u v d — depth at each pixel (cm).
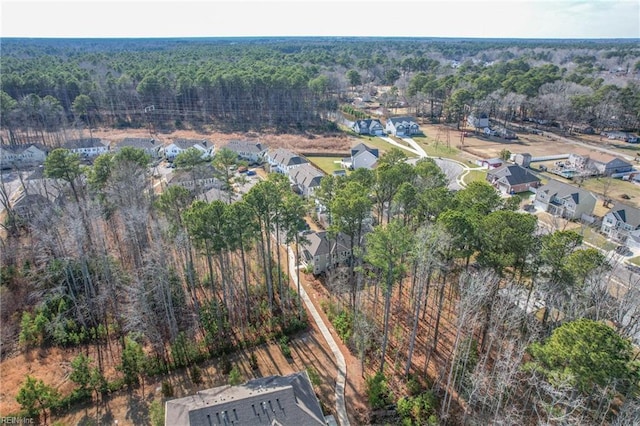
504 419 2875
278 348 3906
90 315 4056
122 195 5209
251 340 3962
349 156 10150
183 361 3684
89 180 5578
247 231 3725
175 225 4434
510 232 3183
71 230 4325
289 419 2733
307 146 10688
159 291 4003
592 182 8638
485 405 3188
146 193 6228
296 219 3953
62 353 3812
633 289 3641
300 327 4144
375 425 3122
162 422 2945
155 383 3494
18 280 4494
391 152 6178
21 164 8606
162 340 3928
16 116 10106
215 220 3616
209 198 6406
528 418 3053
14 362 3716
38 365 3681
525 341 3278
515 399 3212
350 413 3206
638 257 5662
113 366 3656
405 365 3672
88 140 9650
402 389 3419
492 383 3281
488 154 10406
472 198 4262
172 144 9650
